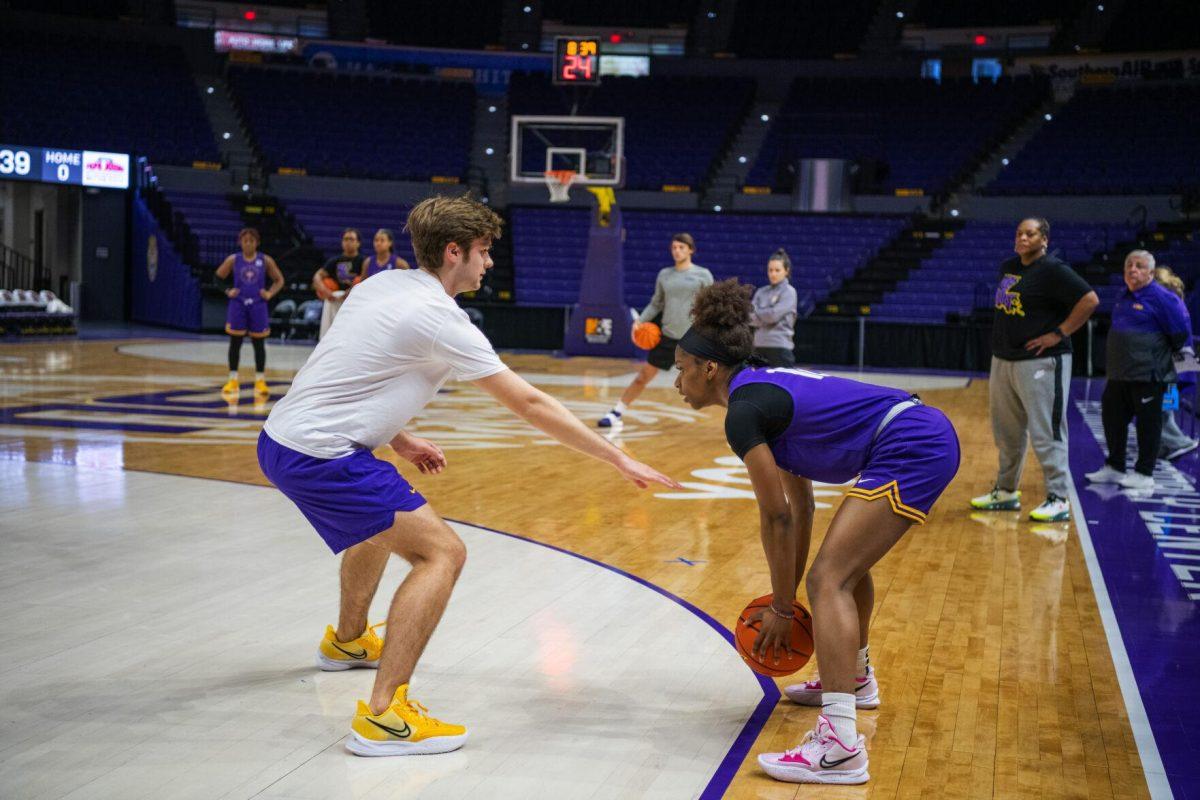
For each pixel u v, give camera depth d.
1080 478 7.87
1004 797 2.71
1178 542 5.73
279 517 5.75
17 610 4.04
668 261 21.83
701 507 6.40
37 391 11.22
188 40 26.22
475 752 2.90
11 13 25.16
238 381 12.36
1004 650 3.91
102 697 3.21
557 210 23.50
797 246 22.06
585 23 29.72
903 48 28.72
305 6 28.41
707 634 3.98
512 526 5.78
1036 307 6.07
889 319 20.17
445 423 9.79
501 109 27.53
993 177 24.70
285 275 21.17
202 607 4.14
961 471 8.06
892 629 4.15
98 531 5.34
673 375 15.17
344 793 2.62
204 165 23.62
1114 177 22.89
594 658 3.69
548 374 14.92
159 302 22.44
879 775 2.83
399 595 2.90
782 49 28.84
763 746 2.99
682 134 25.97
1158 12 26.95
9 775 2.67
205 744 2.89
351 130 25.45
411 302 2.89
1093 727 3.19
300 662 3.56
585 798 2.64
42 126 22.88
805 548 3.23
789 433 2.91
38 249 24.38
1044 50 27.45
